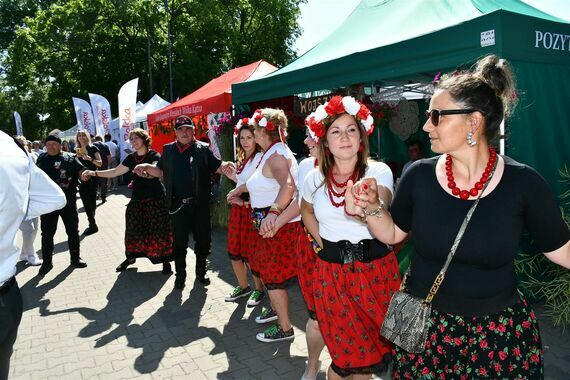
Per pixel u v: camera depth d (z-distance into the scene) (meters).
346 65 4.39
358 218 1.83
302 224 2.74
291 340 3.54
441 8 4.43
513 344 1.54
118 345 3.61
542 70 3.67
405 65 3.85
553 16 4.36
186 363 3.27
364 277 2.15
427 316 1.61
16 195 1.98
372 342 2.18
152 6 24.42
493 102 1.52
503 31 3.20
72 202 5.82
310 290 2.74
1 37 33.38
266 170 3.32
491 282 1.54
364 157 2.21
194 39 26.61
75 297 4.77
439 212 1.58
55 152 5.71
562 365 2.96
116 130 18.12
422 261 1.68
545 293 3.68
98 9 24.08
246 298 4.51
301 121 6.54
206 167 4.78
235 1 27.97
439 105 1.54
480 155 1.55
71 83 26.47
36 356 3.46
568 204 3.87
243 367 3.17
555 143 3.80
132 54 25.86
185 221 4.77
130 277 5.39
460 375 1.58
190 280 5.19
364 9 5.61
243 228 4.29
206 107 7.96
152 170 4.93
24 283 5.29
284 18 29.23
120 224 8.87
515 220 1.51
